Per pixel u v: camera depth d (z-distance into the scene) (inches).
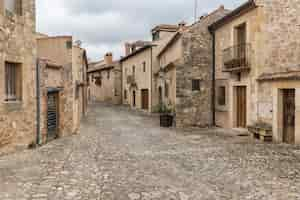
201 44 604.4
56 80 432.1
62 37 488.7
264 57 441.7
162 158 311.0
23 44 328.5
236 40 517.3
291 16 444.5
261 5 438.3
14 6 321.7
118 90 1384.1
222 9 621.0
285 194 197.3
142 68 1037.8
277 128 403.2
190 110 600.4
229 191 205.5
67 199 185.0
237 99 531.2
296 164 276.8
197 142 415.5
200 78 603.5
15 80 327.0
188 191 205.3
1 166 255.6
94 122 693.9
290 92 394.3
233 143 402.3
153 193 200.1
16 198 182.7
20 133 324.2
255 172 251.9
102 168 264.7
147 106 992.2
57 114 446.0
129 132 525.7
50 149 349.7
